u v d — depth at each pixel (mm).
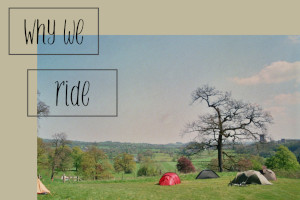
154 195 19047
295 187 21078
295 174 27016
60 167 53594
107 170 64562
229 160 39656
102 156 64812
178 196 18594
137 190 21406
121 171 73062
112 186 24609
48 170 51406
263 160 55281
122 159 73375
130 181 29609
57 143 52312
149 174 71438
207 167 44844
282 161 53062
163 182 24766
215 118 38844
